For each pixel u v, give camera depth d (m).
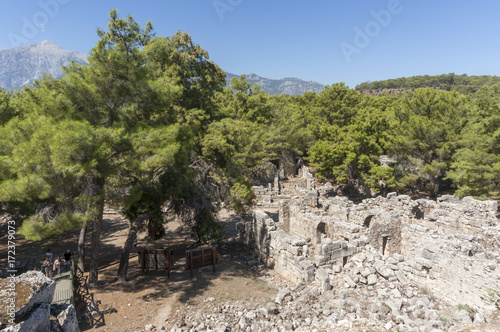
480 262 15.14
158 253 20.78
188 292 18.11
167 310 16.20
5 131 16.48
